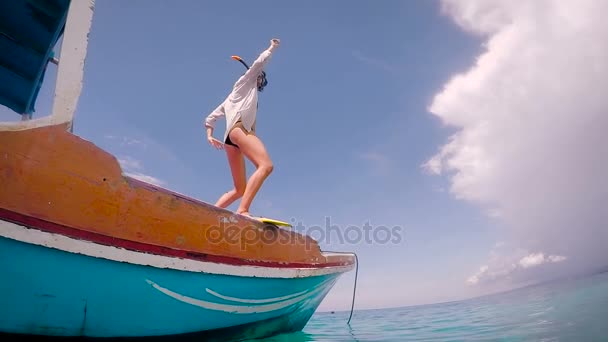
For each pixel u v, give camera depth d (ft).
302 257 11.02
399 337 13.26
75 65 5.40
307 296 11.97
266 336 10.80
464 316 20.94
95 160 5.51
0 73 13.29
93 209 5.35
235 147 10.64
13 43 12.01
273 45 10.57
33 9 10.53
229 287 7.89
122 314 5.93
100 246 5.29
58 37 11.26
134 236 5.84
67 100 5.28
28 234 4.58
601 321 11.29
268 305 9.62
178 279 6.63
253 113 10.39
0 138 4.56
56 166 5.04
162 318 6.59
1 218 4.37
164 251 6.28
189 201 7.01
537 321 13.35
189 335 7.43
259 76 11.43
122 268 5.66
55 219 4.89
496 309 23.26
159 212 6.34
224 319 8.20
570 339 8.80
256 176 9.37
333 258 13.60
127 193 5.86
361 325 20.49
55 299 5.10
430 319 21.67
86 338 5.67
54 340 5.35
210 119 11.61
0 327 4.80
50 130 5.04
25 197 4.66
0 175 4.48
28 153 4.78
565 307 17.21
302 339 11.90
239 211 9.03
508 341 9.43
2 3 10.41
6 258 4.54
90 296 5.44
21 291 4.77
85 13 5.53
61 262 4.99
